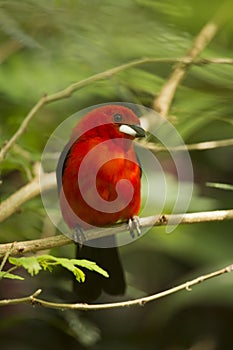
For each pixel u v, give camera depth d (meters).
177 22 11.03
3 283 13.60
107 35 10.96
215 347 15.53
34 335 15.17
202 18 10.93
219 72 10.80
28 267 6.96
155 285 14.80
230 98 10.77
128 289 13.54
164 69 11.66
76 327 12.45
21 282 13.57
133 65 10.16
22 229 11.63
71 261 7.32
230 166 14.55
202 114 10.85
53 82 11.83
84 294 10.54
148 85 11.30
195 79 11.05
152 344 15.57
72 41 11.11
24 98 11.91
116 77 11.17
